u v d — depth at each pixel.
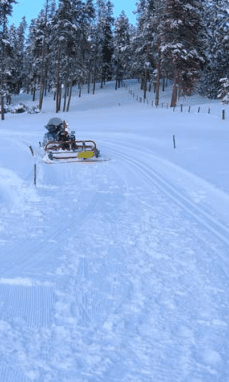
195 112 37.88
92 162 16.78
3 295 4.93
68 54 55.09
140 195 10.80
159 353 3.78
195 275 5.61
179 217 8.62
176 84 46.09
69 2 52.19
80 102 66.44
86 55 67.31
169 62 45.47
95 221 8.31
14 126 39.12
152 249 6.64
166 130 28.72
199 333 4.12
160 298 4.90
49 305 4.68
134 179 13.06
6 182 12.27
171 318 4.41
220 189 10.84
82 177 13.48
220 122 31.02
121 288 5.16
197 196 10.54
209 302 4.80
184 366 3.60
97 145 23.08
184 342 3.96
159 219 8.46
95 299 4.84
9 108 60.25
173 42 43.50
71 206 9.56
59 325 4.23
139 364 3.62
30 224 8.08
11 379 3.38
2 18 46.84
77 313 4.49
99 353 3.77
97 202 9.98
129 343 3.93
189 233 7.50
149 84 71.19
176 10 43.03
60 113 49.66
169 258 6.24
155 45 48.66
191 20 43.81
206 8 55.81
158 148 20.45
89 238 7.20
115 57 72.12
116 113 44.22
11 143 24.19
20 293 5.00
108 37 73.69
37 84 78.50
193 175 12.98
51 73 73.00
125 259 6.18
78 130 32.59
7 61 56.53
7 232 7.54
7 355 3.70
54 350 3.80
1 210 9.20
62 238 7.20
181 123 32.25
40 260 6.11
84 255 6.34
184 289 5.16
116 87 75.62
